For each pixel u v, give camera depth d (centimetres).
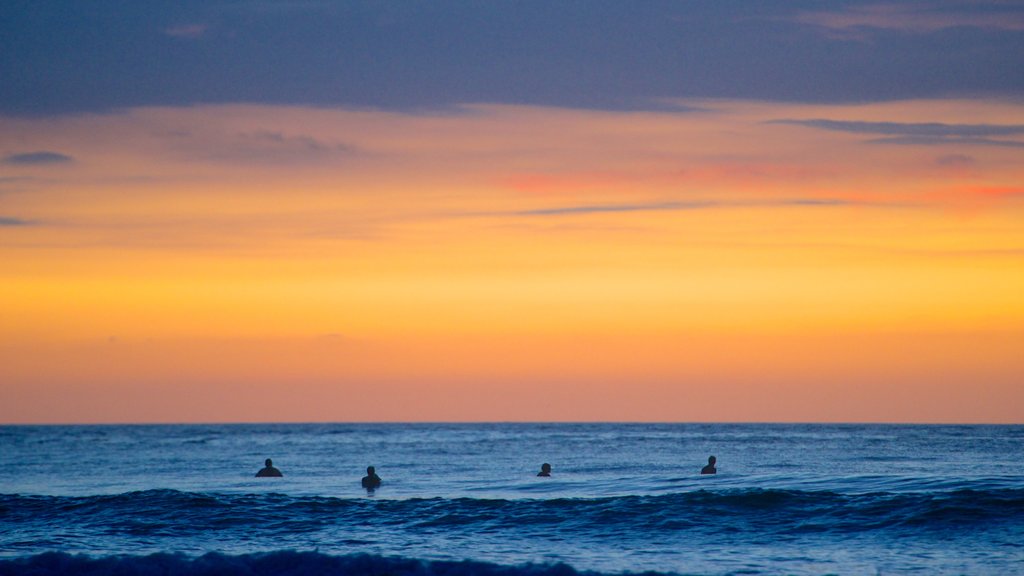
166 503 3256
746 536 2655
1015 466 5575
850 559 2341
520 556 2459
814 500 2952
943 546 2448
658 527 2783
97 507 3216
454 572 2230
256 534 2816
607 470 5584
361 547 2611
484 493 3750
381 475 5228
